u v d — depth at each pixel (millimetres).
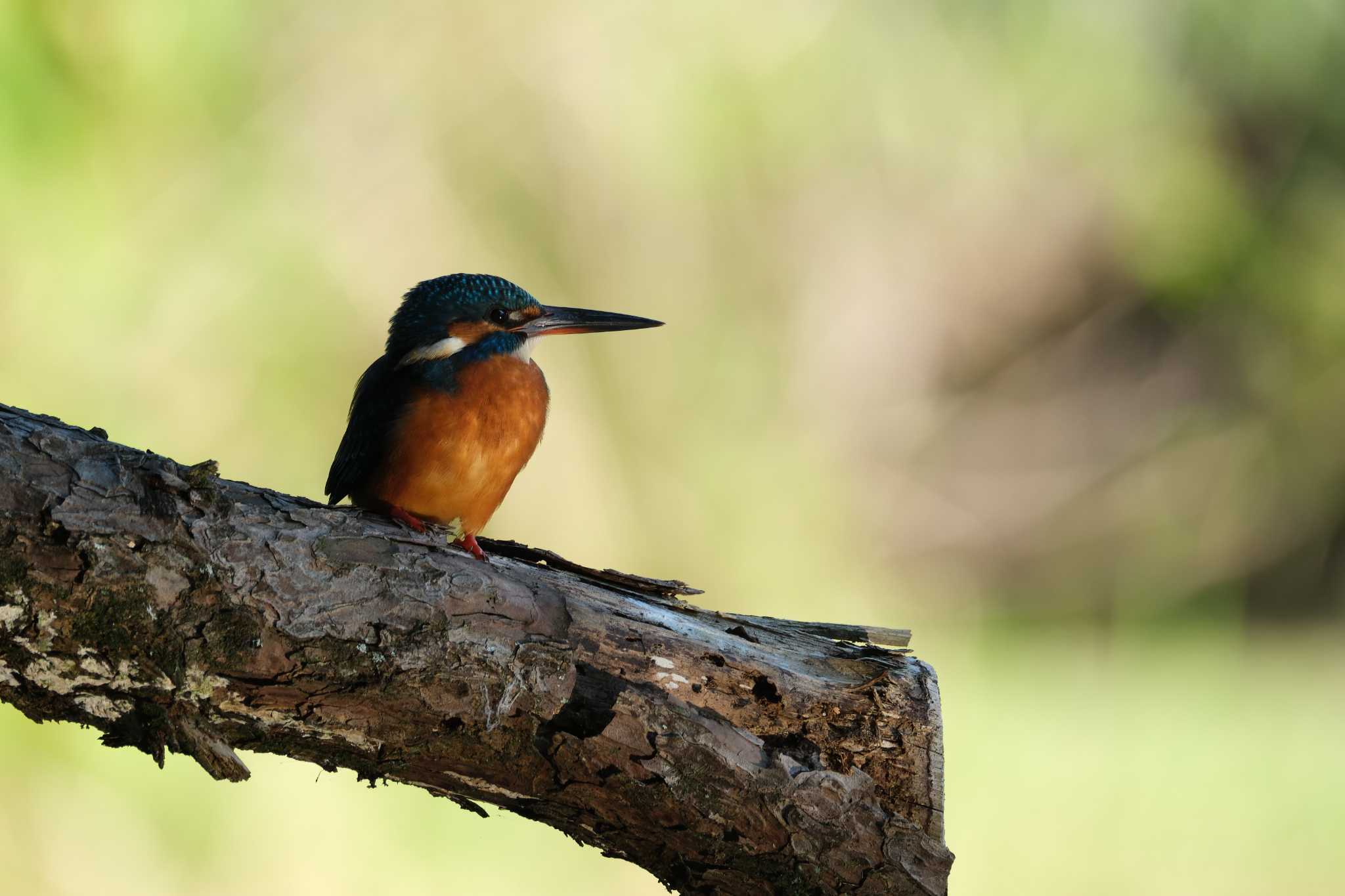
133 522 3824
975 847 13445
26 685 3910
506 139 13867
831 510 16047
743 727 4621
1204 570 20484
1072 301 19891
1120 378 20750
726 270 15172
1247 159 18031
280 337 12414
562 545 14086
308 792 10477
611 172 14172
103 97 11281
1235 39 16641
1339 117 17609
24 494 3713
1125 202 17781
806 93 14828
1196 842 13422
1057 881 12859
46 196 10922
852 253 16734
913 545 20219
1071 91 15703
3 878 9289
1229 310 19391
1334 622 19656
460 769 4418
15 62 10633
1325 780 14367
